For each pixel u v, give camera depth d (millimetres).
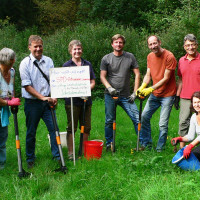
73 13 19484
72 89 4430
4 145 4426
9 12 18641
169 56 4789
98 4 17516
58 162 4594
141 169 4016
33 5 19297
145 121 5207
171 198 3145
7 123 4219
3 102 3988
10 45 13445
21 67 4375
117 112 8375
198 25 10727
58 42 11500
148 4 17297
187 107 4824
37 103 4465
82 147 5148
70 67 4402
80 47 4781
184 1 12852
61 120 7727
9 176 4164
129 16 17266
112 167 4113
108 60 5176
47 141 5918
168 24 14219
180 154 3955
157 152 4938
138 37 12586
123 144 5504
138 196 3254
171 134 6230
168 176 3697
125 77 5168
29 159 4555
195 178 3617
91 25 12695
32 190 3588
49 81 4566
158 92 5043
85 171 3979
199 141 3891
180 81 5109
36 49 4332
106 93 5266
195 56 4719
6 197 3510
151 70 5109
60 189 3643
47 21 19375
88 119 5105
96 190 3486
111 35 11953
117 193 3430
